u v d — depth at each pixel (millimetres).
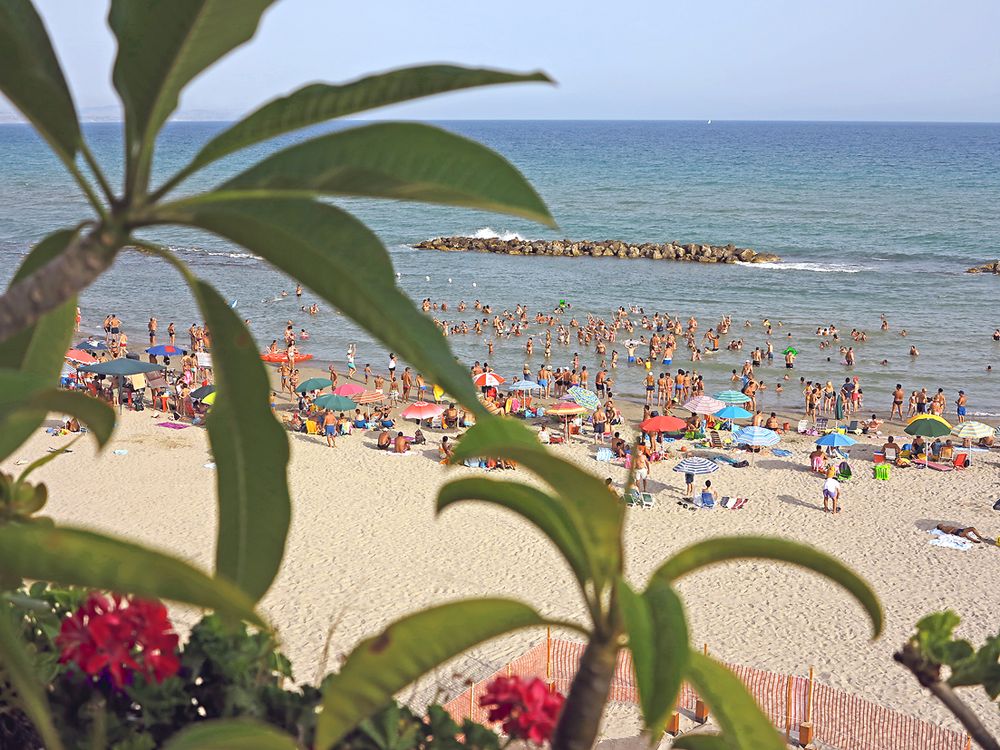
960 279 75062
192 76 2191
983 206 124625
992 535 26281
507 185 2141
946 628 3072
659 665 2064
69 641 2934
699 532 26375
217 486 2730
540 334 57156
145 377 38938
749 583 22562
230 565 2709
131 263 81438
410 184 2133
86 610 3027
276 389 43750
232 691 3273
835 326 58562
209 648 3445
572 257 88438
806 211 119938
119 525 24719
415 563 22906
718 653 19344
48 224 105250
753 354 50531
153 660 2992
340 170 2141
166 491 27328
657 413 40906
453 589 21500
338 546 23875
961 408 41156
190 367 45312
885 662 19016
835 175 173500
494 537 24578
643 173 177875
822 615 21031
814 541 25844
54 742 1926
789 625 20594
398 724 3092
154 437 32500
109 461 29797
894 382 47375
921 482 30828
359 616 20016
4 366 2996
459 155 2152
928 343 54625
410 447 33250
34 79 2117
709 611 21219
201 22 2100
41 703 1938
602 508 2281
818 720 15781
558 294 69312
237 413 2686
